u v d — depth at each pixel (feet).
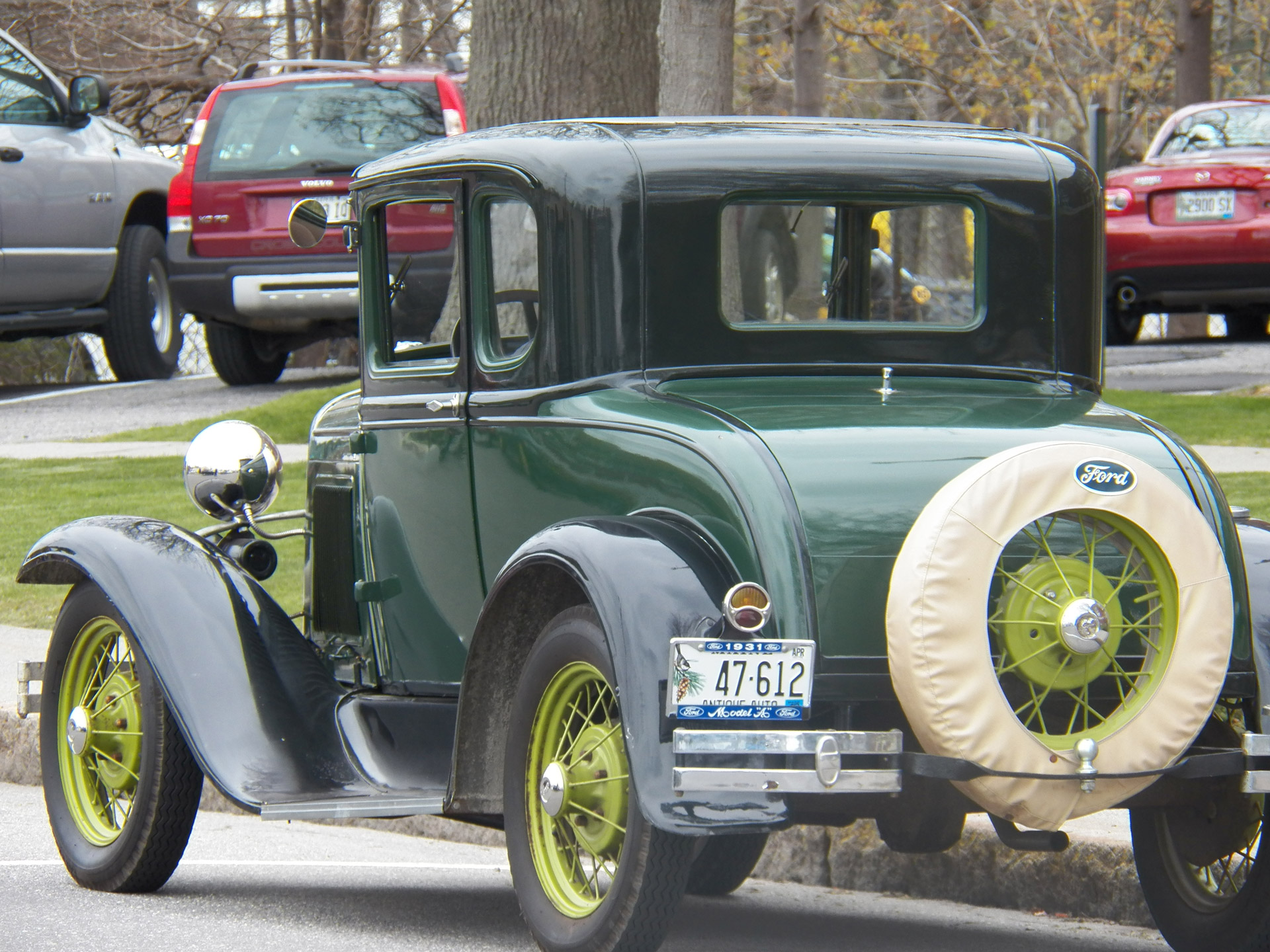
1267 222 127.13
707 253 36.42
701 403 34.37
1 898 41.57
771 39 232.73
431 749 40.70
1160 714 30.55
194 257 122.21
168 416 124.16
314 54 217.56
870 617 30.35
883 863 45.39
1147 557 30.94
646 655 29.68
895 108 263.29
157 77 213.46
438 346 40.68
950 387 37.45
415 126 122.72
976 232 38.45
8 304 125.59
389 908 41.34
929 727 29.55
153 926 38.50
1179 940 35.88
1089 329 39.34
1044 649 30.19
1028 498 30.07
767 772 29.25
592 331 36.01
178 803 41.24
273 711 40.78
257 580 45.80
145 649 40.93
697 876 44.24
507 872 47.70
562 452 35.94
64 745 44.55
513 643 34.55
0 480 101.86
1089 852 41.75
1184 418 102.12
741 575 30.91
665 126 37.91
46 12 204.85
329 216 120.98
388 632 42.50
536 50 96.37
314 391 122.42
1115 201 132.87
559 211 36.35
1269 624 32.71
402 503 41.42
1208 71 186.50
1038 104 252.21
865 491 31.01
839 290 39.04
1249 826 33.94
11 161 123.75
